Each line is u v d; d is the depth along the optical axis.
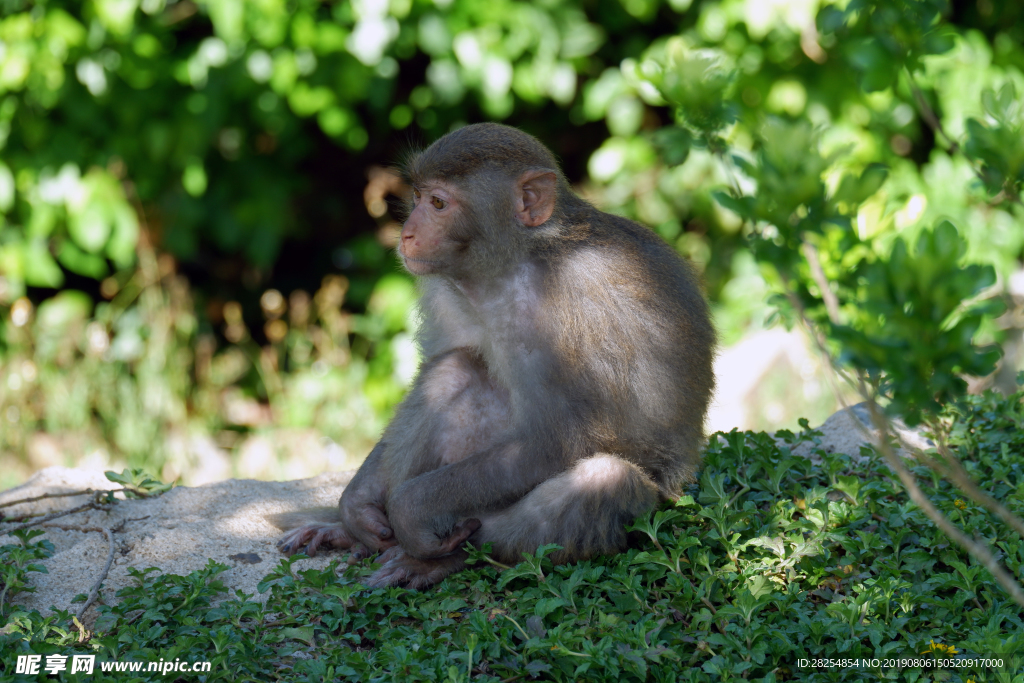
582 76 13.91
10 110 11.77
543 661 5.15
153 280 12.77
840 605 5.29
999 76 11.73
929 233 3.77
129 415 11.76
